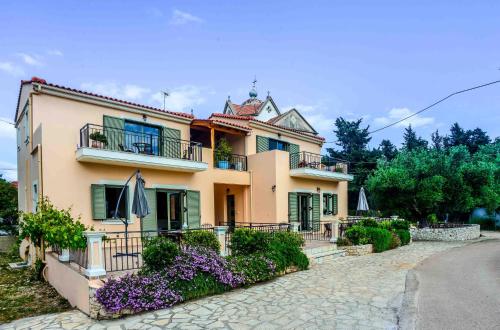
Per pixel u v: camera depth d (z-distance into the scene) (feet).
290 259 32.99
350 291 25.85
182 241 30.58
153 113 46.37
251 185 58.18
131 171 42.75
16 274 37.14
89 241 23.12
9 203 61.41
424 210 68.03
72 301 24.84
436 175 63.41
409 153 72.69
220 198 63.00
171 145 48.06
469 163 68.59
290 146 66.80
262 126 61.00
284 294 25.13
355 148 124.67
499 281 28.94
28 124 41.14
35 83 36.22
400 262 39.19
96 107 41.06
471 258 42.29
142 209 30.48
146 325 19.17
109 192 41.19
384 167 73.46
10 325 20.49
